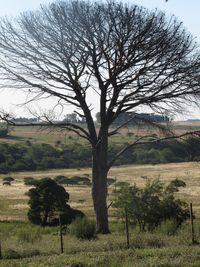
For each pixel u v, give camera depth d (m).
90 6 24.59
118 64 25.17
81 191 79.19
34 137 135.38
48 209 39.84
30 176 105.69
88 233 20.52
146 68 25.34
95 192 27.17
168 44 24.80
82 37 24.62
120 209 26.16
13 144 124.56
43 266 13.02
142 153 119.31
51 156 120.88
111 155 64.69
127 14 24.33
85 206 55.16
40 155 120.69
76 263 13.17
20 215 46.81
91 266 12.98
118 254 14.48
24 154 120.75
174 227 20.50
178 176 95.62
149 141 27.39
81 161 120.31
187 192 70.50
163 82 25.83
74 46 25.00
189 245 16.41
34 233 22.06
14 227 30.81
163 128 26.80
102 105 26.83
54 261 13.60
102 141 27.06
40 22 25.17
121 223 30.16
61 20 24.58
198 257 13.64
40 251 15.74
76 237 20.47
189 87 25.92
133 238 17.42
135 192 25.75
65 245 17.02
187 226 21.56
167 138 26.73
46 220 39.91
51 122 26.95
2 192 78.12
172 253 14.45
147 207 25.19
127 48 24.67
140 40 24.47
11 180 99.69
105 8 24.45
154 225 24.44
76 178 97.94
